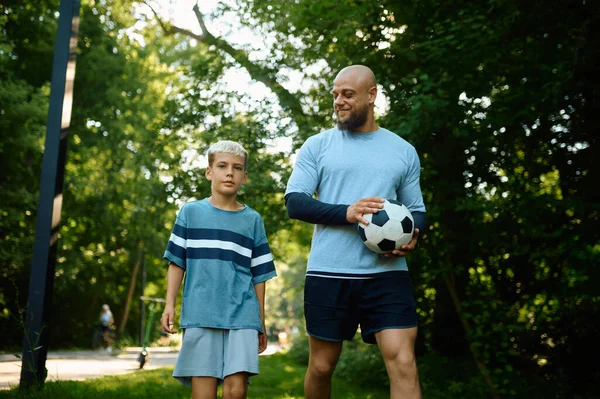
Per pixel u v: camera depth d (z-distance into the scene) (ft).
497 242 24.13
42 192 21.30
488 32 22.62
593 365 25.16
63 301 86.28
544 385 25.53
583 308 24.62
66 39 22.03
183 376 11.67
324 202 11.48
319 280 11.46
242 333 11.76
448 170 24.68
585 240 22.72
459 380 28.86
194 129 42.06
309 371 12.01
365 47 26.84
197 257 12.01
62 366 45.85
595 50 20.08
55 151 21.53
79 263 78.07
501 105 23.52
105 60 70.23
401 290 11.31
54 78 21.85
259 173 37.09
